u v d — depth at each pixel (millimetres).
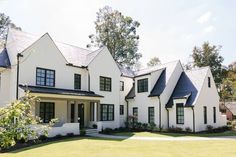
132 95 30922
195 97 25328
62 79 23578
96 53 27266
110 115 27719
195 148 14992
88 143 16938
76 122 23000
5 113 4957
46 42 22406
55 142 17422
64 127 20969
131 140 18812
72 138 19875
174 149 14648
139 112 29500
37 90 19812
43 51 22078
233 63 47438
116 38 48219
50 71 22562
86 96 23016
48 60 22422
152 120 27688
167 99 27328
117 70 29109
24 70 20484
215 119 27641
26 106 5348
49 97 20078
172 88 27984
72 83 24516
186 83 27641
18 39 21609
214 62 46531
